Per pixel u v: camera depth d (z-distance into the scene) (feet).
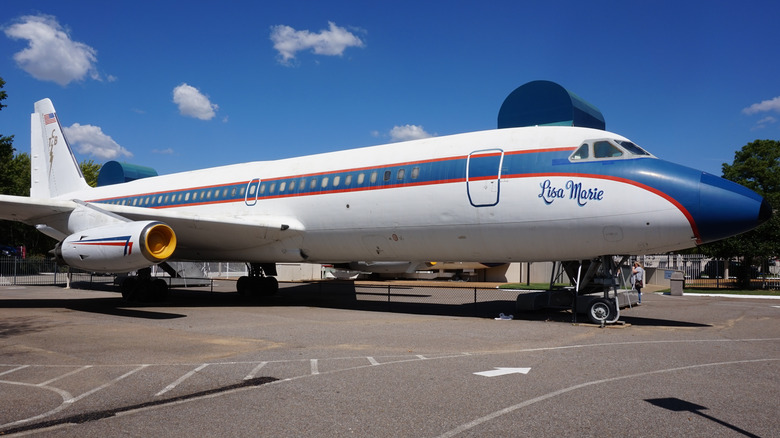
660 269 111.34
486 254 43.14
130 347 28.76
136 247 41.04
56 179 76.48
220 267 129.29
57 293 73.77
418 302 60.85
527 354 27.14
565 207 38.06
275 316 43.96
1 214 51.26
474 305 55.47
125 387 20.21
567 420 16.40
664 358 26.25
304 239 51.37
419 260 47.83
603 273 40.22
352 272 116.67
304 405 17.94
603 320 38.52
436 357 26.21
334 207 48.14
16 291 78.18
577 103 64.49
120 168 105.91
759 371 23.40
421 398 18.79
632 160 37.42
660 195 35.73
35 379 21.49
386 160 46.57
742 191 34.99
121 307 51.19
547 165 39.11
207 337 32.37
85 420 16.37
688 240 36.06
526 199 39.19
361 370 23.18
